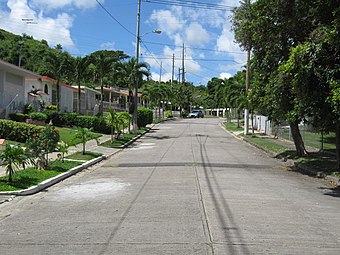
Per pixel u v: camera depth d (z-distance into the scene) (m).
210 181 11.83
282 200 9.30
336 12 11.05
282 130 30.08
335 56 11.50
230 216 7.57
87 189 10.73
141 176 12.91
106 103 53.66
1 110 25.56
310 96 12.35
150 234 6.38
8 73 28.66
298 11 14.40
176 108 93.69
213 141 28.33
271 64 17.06
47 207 8.57
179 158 17.97
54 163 14.73
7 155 10.62
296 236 6.34
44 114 28.88
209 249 5.62
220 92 65.69
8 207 8.64
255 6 15.88
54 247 5.82
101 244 5.91
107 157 18.97
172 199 9.12
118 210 8.13
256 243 5.93
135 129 32.41
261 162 17.61
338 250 5.68
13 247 5.84
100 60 35.25
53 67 33.72
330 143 22.27
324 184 12.23
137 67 32.41
